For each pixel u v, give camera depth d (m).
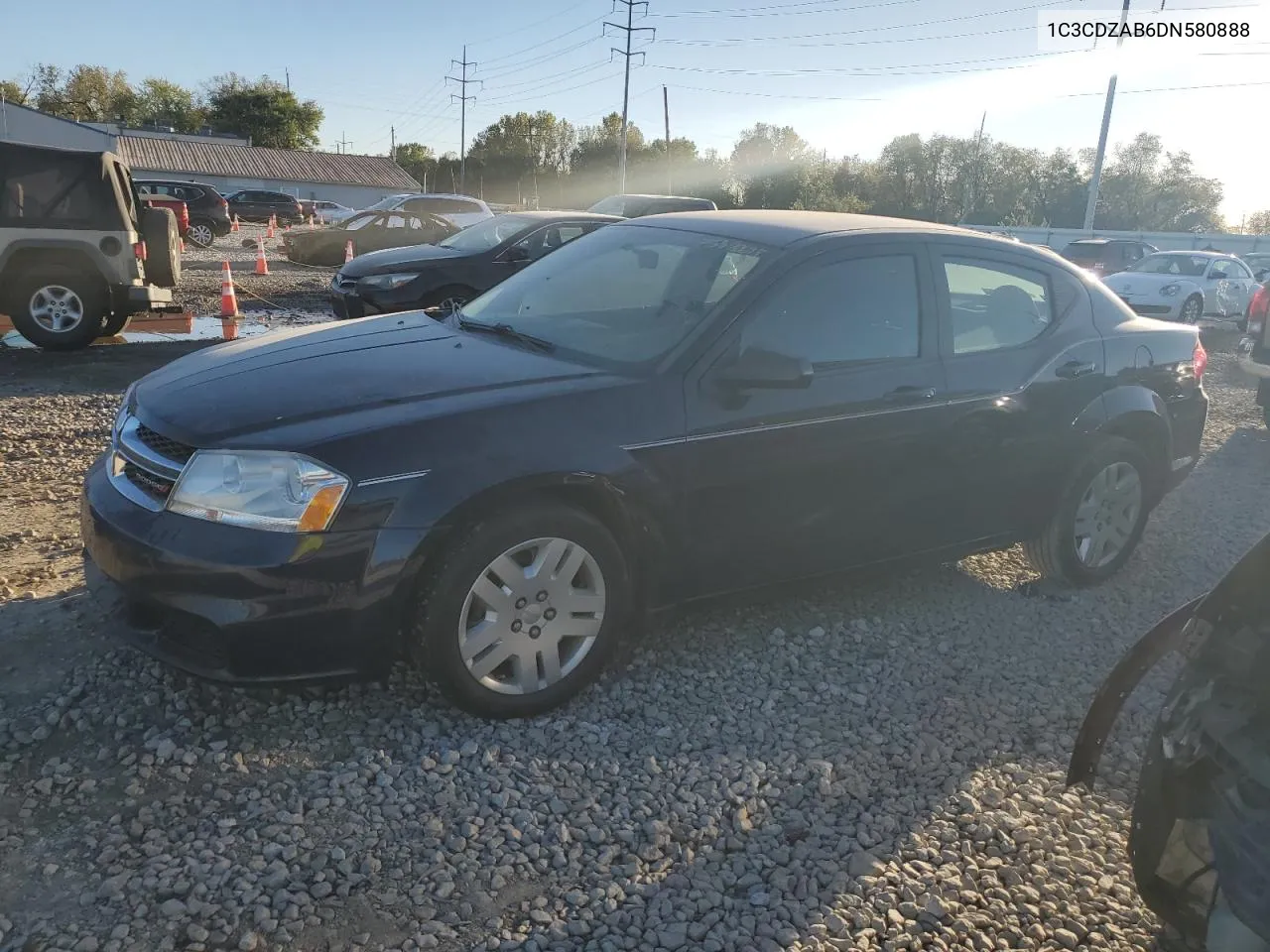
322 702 3.32
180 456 3.04
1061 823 2.98
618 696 3.52
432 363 3.52
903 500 4.03
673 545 3.50
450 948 2.34
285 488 2.91
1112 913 2.62
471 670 3.16
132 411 3.42
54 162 9.95
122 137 66.69
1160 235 42.22
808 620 4.28
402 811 2.81
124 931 2.31
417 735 3.16
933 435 4.01
